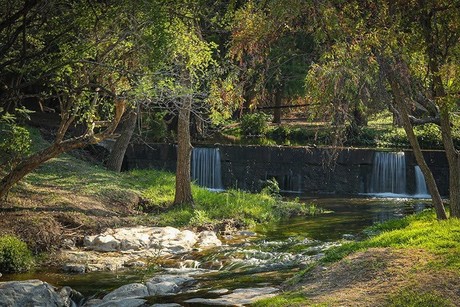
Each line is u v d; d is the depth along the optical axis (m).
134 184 22.25
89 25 12.03
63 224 16.64
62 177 21.33
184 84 14.80
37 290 10.80
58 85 12.55
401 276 9.43
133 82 12.92
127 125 25.42
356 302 8.83
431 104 13.13
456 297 8.65
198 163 28.67
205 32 17.22
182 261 14.12
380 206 23.30
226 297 10.43
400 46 11.70
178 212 18.97
